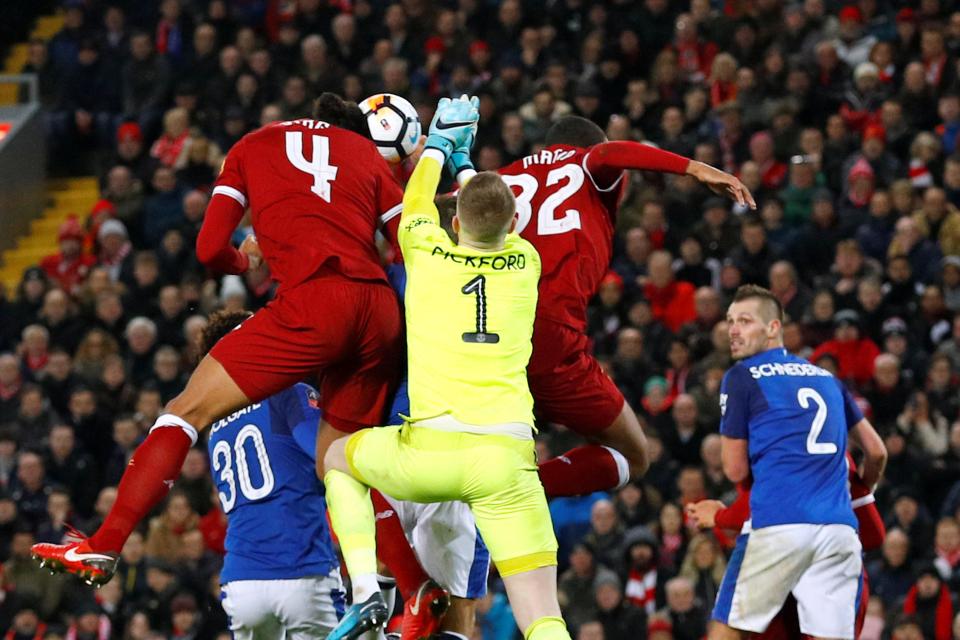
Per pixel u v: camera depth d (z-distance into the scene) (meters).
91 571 18.23
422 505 20.83
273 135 19.86
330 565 22.97
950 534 37.81
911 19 54.72
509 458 17.86
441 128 19.73
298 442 22.19
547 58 55.88
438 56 56.00
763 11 55.72
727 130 50.75
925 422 41.34
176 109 56.75
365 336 19.11
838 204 49.56
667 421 41.41
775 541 21.98
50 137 61.25
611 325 45.69
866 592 23.34
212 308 48.66
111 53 61.97
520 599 17.73
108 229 53.84
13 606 40.78
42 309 51.25
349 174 19.62
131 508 18.44
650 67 55.75
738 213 48.94
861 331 43.56
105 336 48.75
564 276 19.95
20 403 47.47
